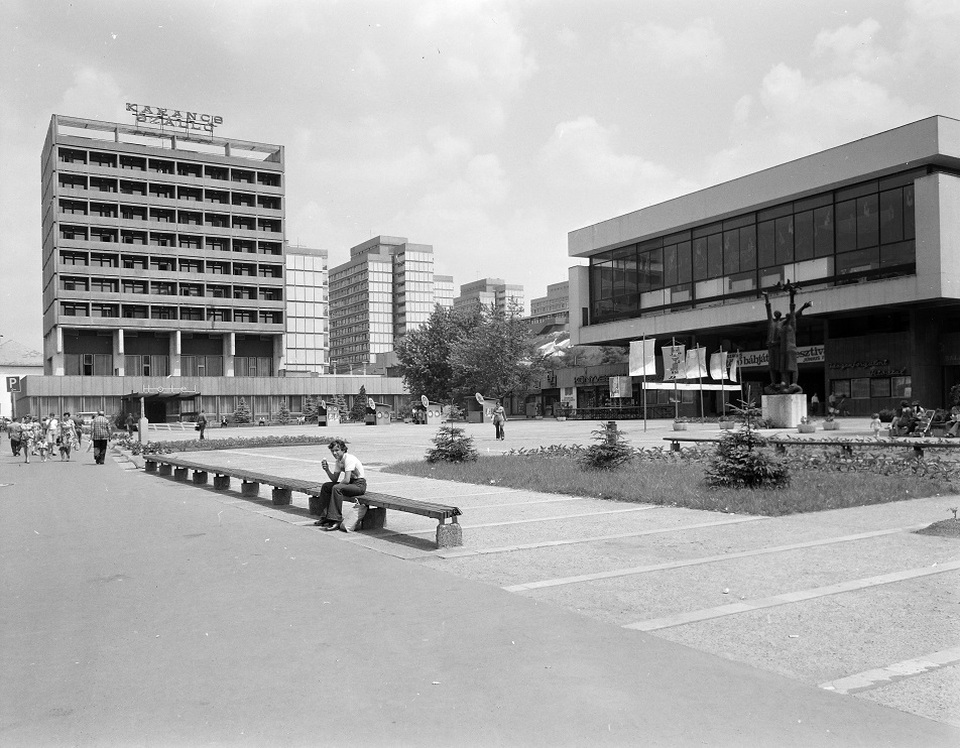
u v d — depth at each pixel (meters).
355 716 4.12
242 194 103.31
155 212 97.75
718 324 58.41
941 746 3.72
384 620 5.89
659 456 19.48
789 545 8.61
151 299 96.31
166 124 102.19
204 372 103.19
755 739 3.79
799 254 53.75
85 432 52.41
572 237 71.75
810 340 56.53
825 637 5.34
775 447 18.56
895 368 49.09
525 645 5.22
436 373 81.00
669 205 62.28
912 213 46.66
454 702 4.27
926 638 5.29
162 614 6.25
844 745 3.74
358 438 39.41
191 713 4.21
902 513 10.80
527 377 79.19
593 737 3.83
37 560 8.73
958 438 25.31
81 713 4.25
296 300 150.88
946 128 44.88
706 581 7.01
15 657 5.23
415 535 9.93
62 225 91.88
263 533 10.37
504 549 8.70
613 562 7.90
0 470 24.48
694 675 4.63
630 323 66.69
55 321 91.56
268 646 5.32
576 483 14.23
